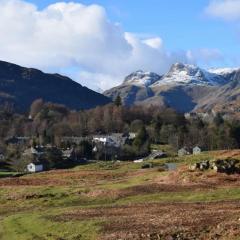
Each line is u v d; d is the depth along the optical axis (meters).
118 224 43.94
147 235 38.09
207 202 57.69
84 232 42.56
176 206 54.94
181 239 36.25
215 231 36.88
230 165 79.62
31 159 188.62
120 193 71.06
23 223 51.69
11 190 84.06
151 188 72.81
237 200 58.09
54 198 73.50
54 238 42.50
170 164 131.12
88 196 71.94
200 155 152.00
